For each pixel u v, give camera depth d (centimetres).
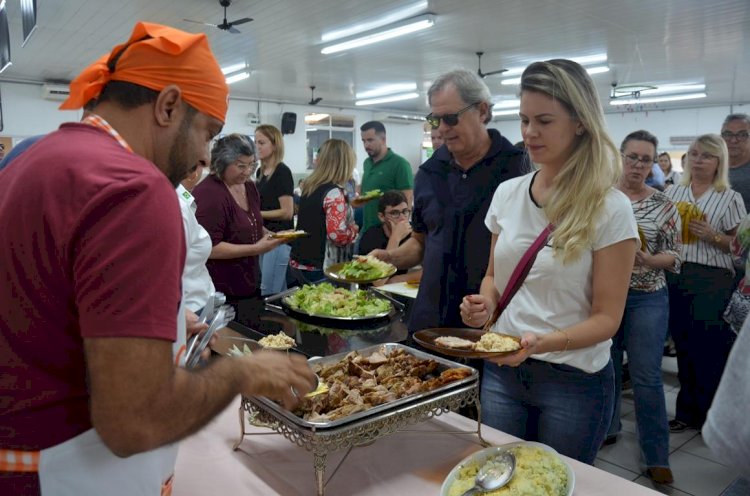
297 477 113
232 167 264
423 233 215
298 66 898
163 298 64
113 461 74
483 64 872
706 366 285
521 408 150
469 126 174
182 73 75
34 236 64
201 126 80
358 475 114
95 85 74
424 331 146
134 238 62
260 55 816
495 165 178
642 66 858
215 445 126
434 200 188
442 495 102
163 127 76
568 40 719
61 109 78
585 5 577
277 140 385
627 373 355
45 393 68
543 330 139
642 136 244
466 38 716
